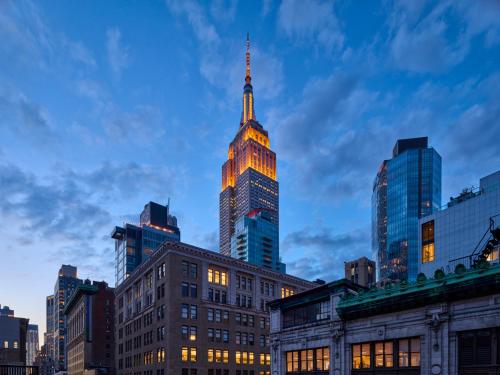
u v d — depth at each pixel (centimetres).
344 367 3156
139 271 8794
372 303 2959
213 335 7619
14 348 8606
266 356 8431
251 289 8650
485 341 2366
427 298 2627
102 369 12212
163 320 7375
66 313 19000
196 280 7675
